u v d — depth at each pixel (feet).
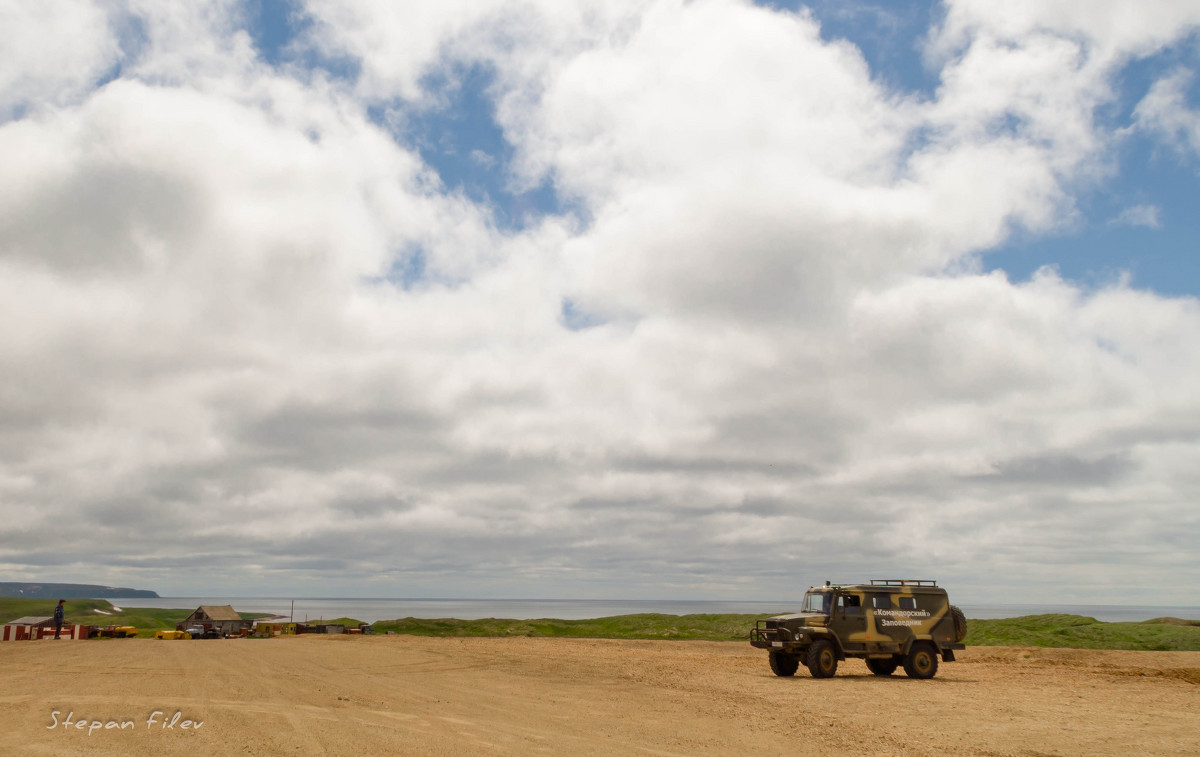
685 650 135.33
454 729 49.78
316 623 219.61
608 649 133.39
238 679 74.23
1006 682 88.48
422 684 75.51
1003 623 176.96
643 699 68.95
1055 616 177.06
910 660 92.94
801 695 73.87
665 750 45.44
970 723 57.72
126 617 477.36
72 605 591.78
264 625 208.33
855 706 66.49
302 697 62.80
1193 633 149.28
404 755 40.96
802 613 97.04
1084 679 92.27
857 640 92.32
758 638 95.76
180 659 96.22
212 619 205.57
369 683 74.95
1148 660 120.16
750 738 50.47
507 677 84.33
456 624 229.25
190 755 39.42
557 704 64.08
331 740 44.27
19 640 142.20
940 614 95.91
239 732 46.09
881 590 95.14
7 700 56.85
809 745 48.47
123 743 42.22
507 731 49.88
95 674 75.87
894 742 49.83
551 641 153.99
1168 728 56.13
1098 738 51.80
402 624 226.17
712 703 67.10
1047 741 50.62
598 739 48.24
